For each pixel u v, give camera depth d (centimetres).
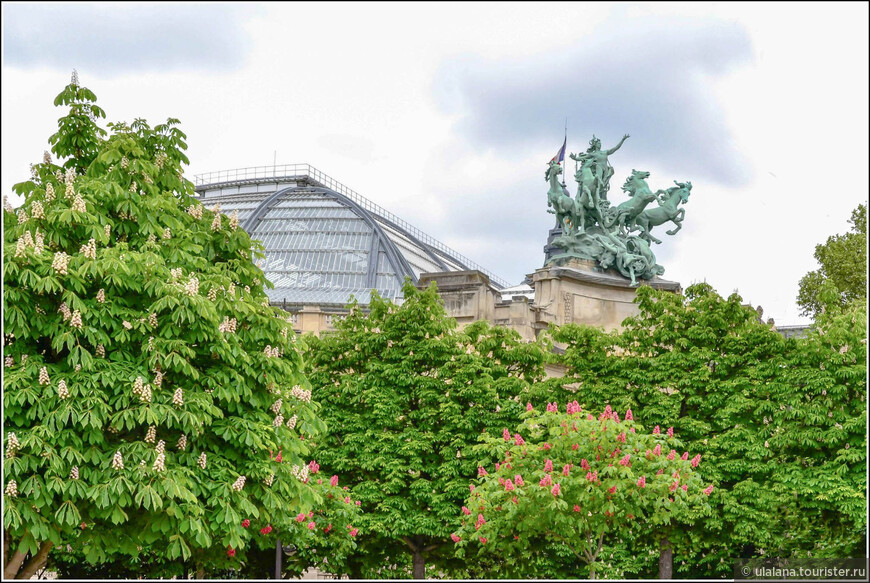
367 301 12562
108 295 3112
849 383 4853
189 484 3089
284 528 3900
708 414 5200
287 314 3619
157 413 3012
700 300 5431
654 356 5412
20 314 2948
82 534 3169
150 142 3659
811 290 8144
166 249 3381
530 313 8819
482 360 5403
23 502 2852
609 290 9419
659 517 3856
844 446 4791
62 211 3081
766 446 5016
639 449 3741
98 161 3412
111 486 2908
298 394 3519
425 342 5266
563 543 4272
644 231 9812
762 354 5219
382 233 13475
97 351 3075
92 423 2894
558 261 9481
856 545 4647
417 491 4922
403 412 5203
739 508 4728
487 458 4806
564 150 11488
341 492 4412
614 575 4894
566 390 5256
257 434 3300
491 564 5034
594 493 3653
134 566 4481
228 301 3331
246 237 3600
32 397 2902
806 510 4944
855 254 8000
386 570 5300
